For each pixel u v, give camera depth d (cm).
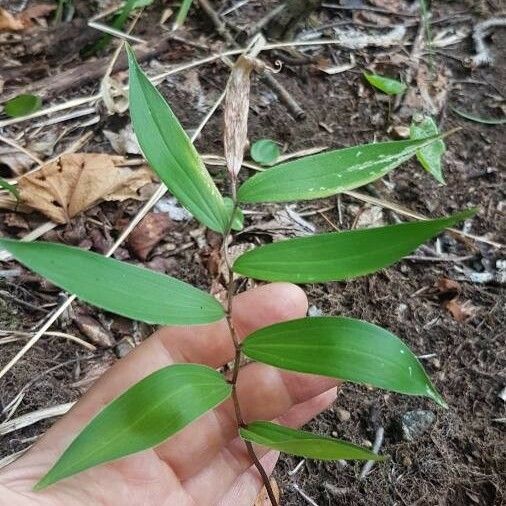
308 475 35
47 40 50
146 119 22
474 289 42
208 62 50
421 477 35
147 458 27
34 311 38
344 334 21
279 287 29
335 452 20
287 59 52
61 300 39
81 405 28
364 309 40
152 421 20
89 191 42
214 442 29
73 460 19
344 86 51
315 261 21
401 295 41
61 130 45
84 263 20
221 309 23
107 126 46
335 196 45
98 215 42
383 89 50
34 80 49
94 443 19
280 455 36
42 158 44
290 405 30
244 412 29
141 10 54
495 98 51
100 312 39
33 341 37
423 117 49
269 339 22
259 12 54
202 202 23
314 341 21
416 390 20
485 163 47
